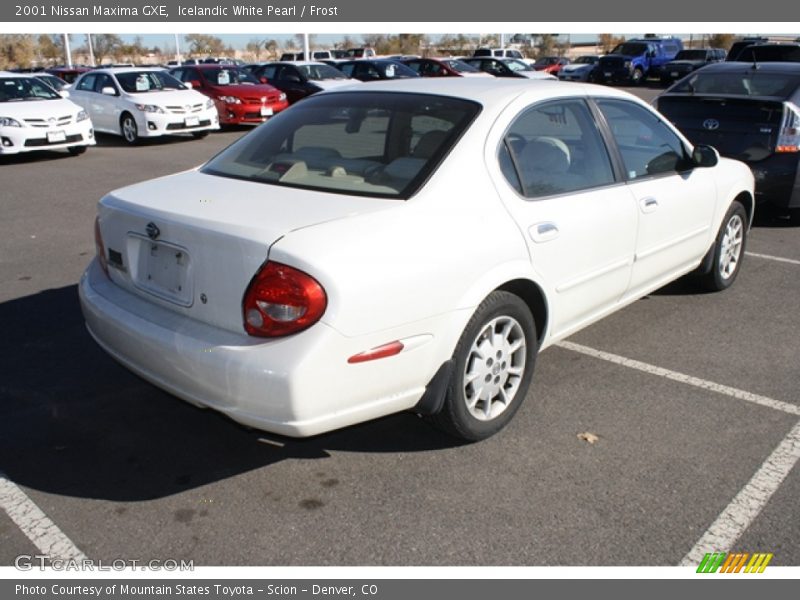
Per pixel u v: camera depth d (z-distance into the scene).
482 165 3.51
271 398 2.82
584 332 5.11
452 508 3.19
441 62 24.92
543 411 4.00
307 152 3.74
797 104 7.44
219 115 17.70
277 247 2.83
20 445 3.65
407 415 3.95
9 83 13.48
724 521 3.10
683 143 5.04
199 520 3.12
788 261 6.81
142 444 3.68
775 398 4.17
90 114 16.27
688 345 4.89
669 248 4.85
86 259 6.80
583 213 3.94
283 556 2.91
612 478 3.39
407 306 3.04
